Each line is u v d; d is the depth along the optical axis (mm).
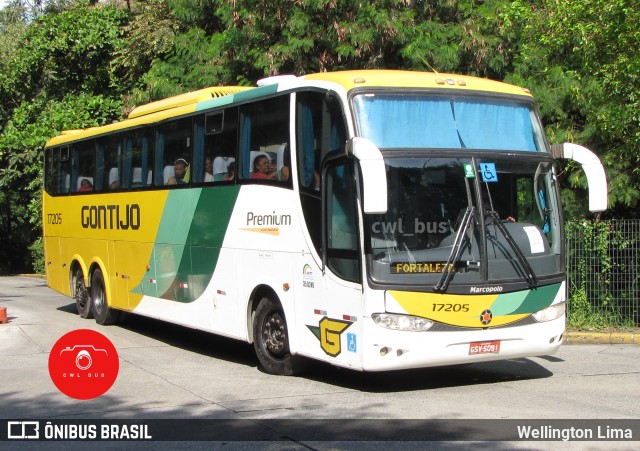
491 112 9297
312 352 9250
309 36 16797
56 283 17719
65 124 28156
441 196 8641
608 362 11289
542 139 9578
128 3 29797
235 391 9328
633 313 14086
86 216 15883
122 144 14344
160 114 13008
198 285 11820
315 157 9227
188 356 12023
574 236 14180
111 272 14836
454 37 16750
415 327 8344
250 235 10492
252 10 17188
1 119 32156
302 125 9523
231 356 12039
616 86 13344
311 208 9258
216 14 18172
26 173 31109
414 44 16359
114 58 27406
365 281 8289
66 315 17203
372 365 8289
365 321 8297
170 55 22109
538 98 15633
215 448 6980
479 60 16578
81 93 29359
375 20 16375
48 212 18047
